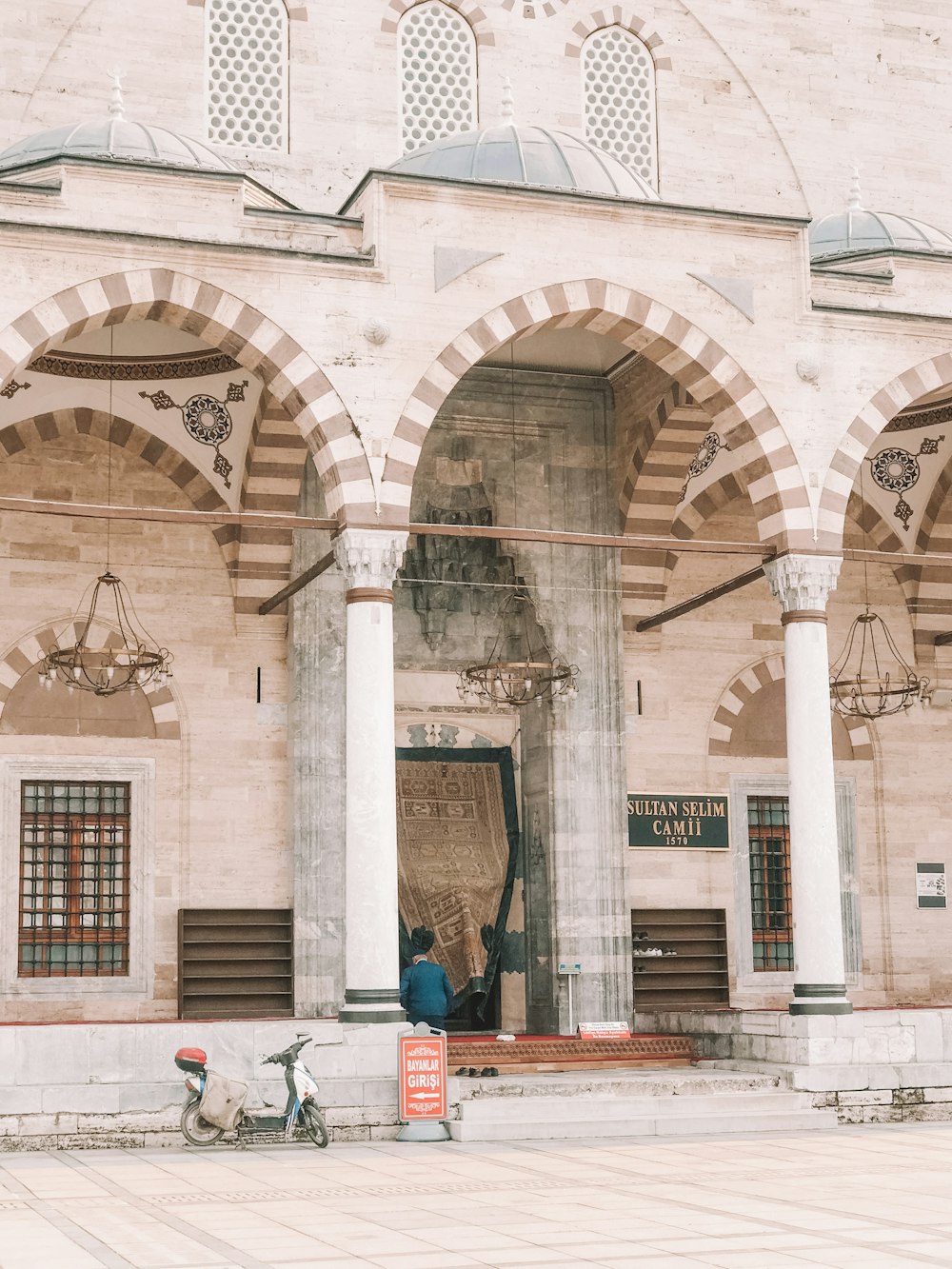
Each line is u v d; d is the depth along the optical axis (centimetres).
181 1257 944
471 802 2294
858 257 2072
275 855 2128
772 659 2403
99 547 2125
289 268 1758
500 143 1945
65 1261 933
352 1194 1210
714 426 1941
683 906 2308
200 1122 1542
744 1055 1925
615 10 2372
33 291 1672
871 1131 1675
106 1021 1809
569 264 1853
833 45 2486
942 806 2461
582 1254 938
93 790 2095
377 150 2236
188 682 2133
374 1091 1633
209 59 2189
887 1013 1831
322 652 2122
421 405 1784
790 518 1897
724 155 2405
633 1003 2227
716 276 1908
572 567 2283
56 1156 1486
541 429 2308
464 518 2286
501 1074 1897
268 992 2094
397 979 1706
